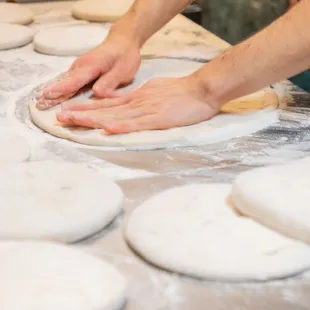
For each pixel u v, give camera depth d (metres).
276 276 0.58
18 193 0.69
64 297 0.51
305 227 0.60
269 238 0.62
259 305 0.55
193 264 0.58
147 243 0.61
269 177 0.69
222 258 0.59
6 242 0.59
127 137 0.89
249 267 0.58
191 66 1.21
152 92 0.96
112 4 1.58
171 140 0.88
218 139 0.91
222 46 1.35
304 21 0.84
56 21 1.54
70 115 0.91
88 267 0.55
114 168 0.83
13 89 1.11
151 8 1.15
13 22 1.47
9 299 0.50
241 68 0.89
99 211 0.66
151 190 0.77
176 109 0.92
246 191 0.66
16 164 0.77
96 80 1.08
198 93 0.94
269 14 1.75
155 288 0.58
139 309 0.55
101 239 0.66
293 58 0.85
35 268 0.54
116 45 1.11
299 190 0.66
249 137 0.92
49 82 1.10
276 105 1.02
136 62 1.12
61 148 0.89
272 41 0.86
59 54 1.30
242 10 1.83
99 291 0.52
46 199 0.68
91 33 1.38
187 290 0.57
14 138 0.88
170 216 0.65
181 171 0.82
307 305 0.55
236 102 1.02
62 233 0.63
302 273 0.60
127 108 0.94
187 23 1.52
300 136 0.92
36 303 0.50
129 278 0.59
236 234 0.62
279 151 0.87
